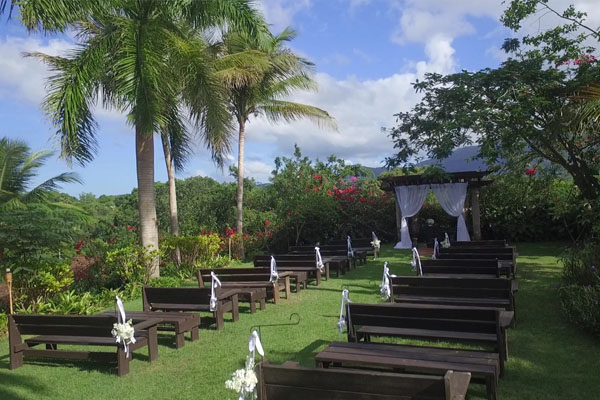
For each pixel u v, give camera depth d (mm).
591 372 4809
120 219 20844
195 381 5234
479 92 11805
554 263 12172
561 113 10672
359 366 5039
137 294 10703
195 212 21297
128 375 5547
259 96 17078
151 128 9938
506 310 6102
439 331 5223
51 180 14930
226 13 10562
